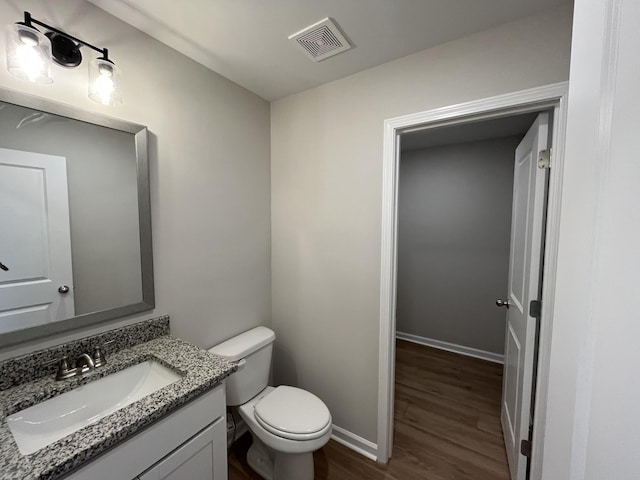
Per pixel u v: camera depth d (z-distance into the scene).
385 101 1.48
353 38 1.28
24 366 0.94
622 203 0.36
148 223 1.27
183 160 1.42
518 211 1.63
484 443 1.75
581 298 0.46
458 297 2.98
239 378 1.54
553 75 1.10
